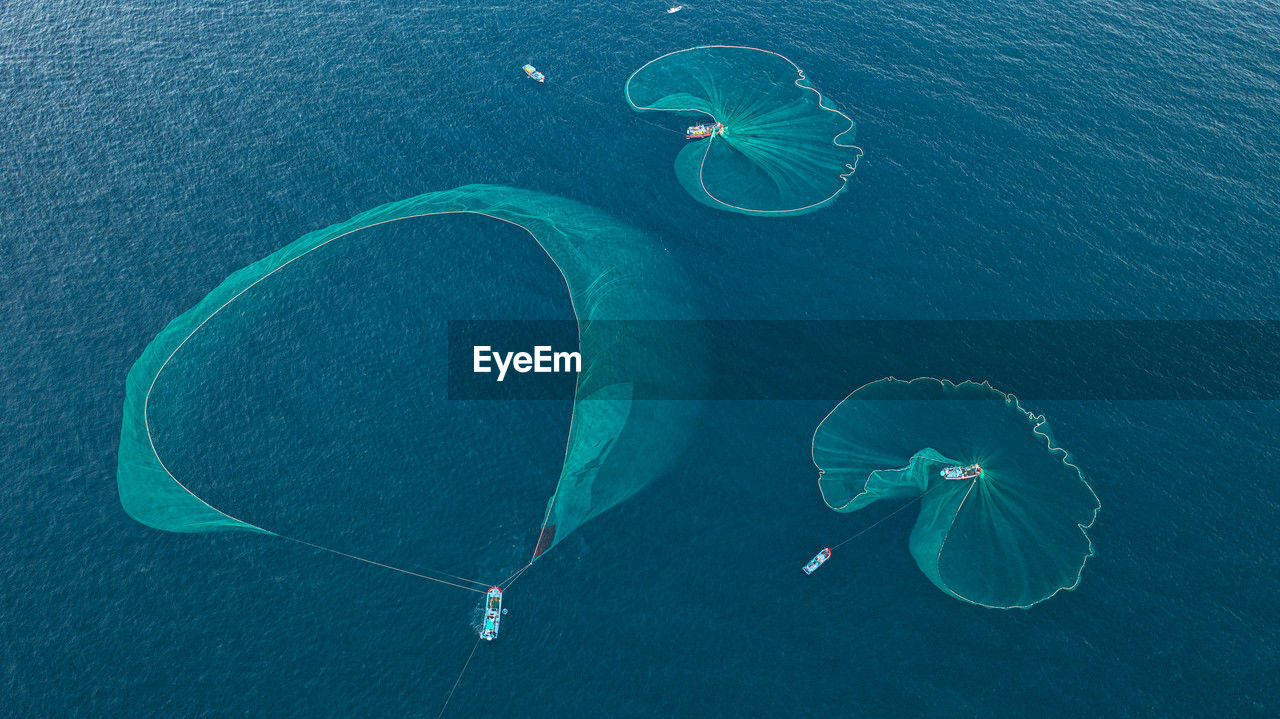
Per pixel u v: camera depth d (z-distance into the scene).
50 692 79.94
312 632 83.44
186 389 100.69
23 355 103.00
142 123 129.25
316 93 134.38
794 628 83.25
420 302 109.31
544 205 118.94
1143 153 124.25
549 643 82.88
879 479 92.75
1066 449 94.38
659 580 86.56
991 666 80.50
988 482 91.62
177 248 113.94
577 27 146.75
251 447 96.19
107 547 88.62
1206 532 88.06
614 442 96.62
